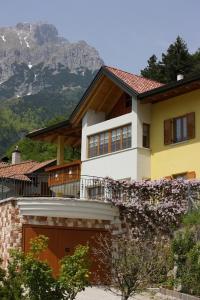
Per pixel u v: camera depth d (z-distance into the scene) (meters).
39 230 22.47
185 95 27.31
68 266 13.48
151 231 23.12
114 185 24.36
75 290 13.57
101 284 21.78
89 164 30.88
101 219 23.12
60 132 35.53
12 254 13.60
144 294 18.23
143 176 27.98
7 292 12.86
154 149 28.52
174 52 53.97
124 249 17.62
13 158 47.91
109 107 32.22
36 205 22.38
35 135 36.75
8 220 22.59
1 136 146.38
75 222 22.91
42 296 12.99
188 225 19.27
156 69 55.31
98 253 22.28
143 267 16.36
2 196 30.02
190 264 18.16
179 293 17.64
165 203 23.23
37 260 13.25
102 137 30.56
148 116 29.02
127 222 23.47
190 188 22.88
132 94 28.58
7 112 162.38
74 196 31.08
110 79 30.00
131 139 28.58
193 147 26.31
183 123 27.31
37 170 40.12
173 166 27.20
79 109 31.78
